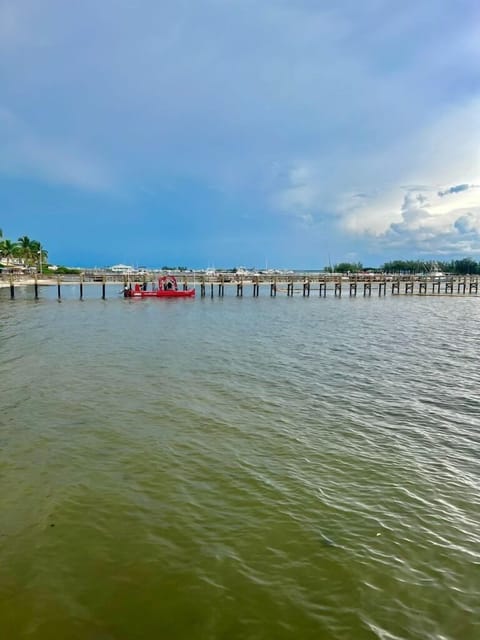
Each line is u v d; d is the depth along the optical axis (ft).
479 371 60.03
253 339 87.45
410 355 71.72
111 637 16.11
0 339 81.76
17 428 36.45
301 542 21.89
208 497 26.02
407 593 18.60
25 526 22.77
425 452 33.01
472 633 16.56
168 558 20.53
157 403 43.52
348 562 20.45
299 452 32.55
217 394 47.11
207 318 128.88
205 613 17.35
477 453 33.01
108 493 26.27
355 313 150.41
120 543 21.57
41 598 17.88
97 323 111.96
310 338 89.86
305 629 16.69
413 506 25.44
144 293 208.74
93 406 42.39
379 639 16.26
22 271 329.93
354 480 28.45
